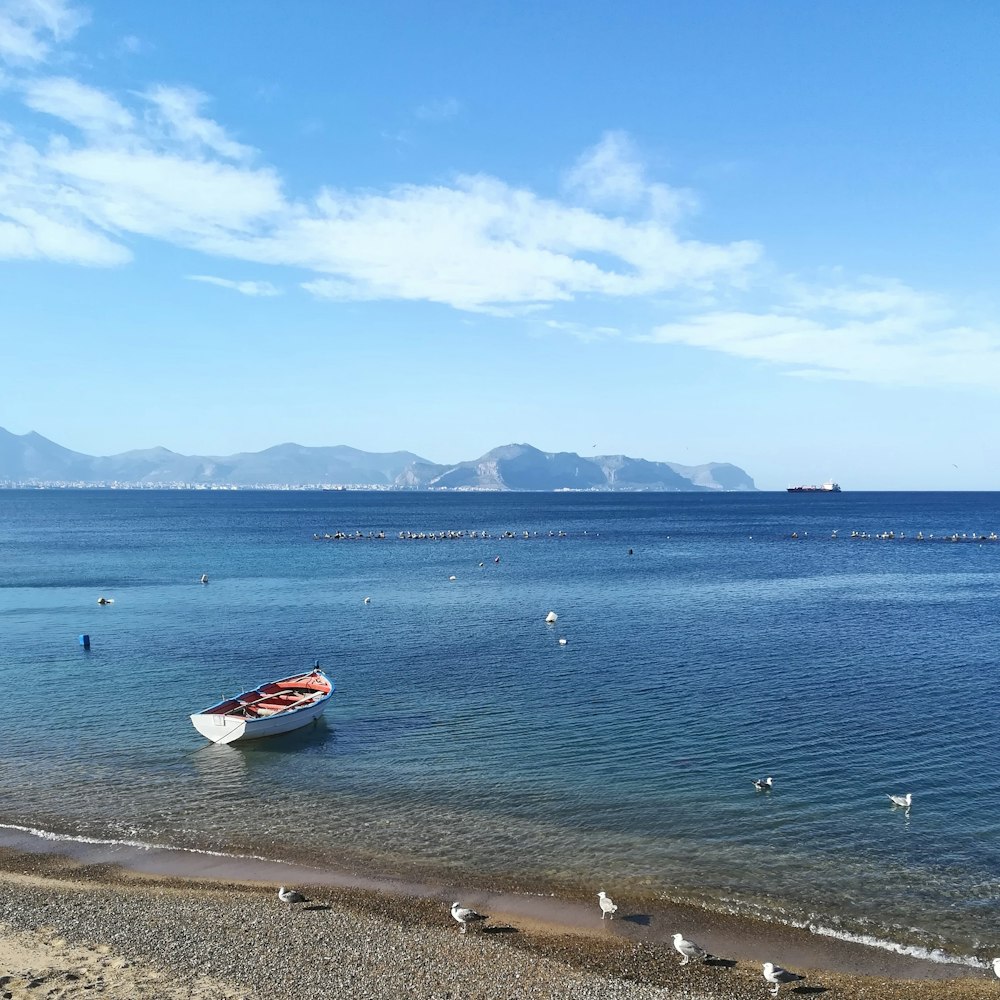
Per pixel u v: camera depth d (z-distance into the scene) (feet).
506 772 113.80
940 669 168.66
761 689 153.69
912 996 66.39
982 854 90.48
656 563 378.12
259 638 204.95
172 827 98.02
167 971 68.18
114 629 218.38
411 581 313.32
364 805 103.65
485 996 65.72
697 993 66.64
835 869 87.25
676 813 100.68
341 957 70.90
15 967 68.23
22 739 129.39
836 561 385.91
